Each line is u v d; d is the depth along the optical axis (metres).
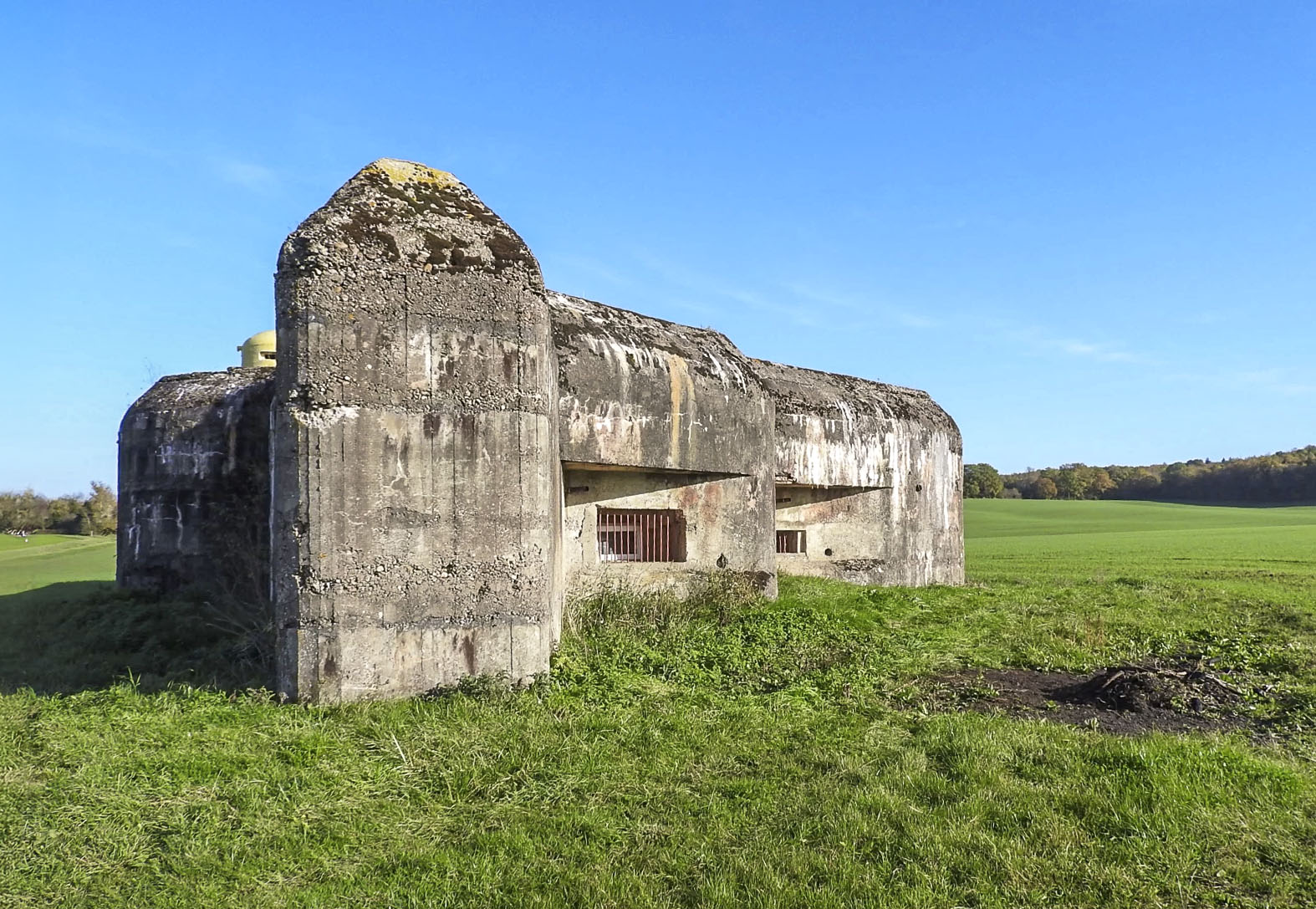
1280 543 29.86
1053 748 6.01
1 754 5.73
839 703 7.51
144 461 12.32
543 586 7.55
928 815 4.99
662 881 4.30
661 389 10.81
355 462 6.94
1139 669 8.17
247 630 9.00
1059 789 5.32
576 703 7.02
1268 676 8.33
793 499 15.43
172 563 12.09
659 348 11.27
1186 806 5.02
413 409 7.13
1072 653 9.44
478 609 7.26
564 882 4.27
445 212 7.47
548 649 7.71
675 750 6.07
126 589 12.02
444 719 6.48
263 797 5.17
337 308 6.96
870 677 8.43
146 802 5.04
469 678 7.18
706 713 7.03
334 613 6.84
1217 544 29.59
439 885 4.25
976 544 33.78
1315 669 8.43
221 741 5.96
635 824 4.93
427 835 4.82
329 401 6.90
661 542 11.62
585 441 9.77
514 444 7.45
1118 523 50.84
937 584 17.55
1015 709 7.38
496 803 5.20
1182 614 12.15
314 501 6.84
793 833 4.81
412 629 7.04
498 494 7.38
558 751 5.89
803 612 11.23
